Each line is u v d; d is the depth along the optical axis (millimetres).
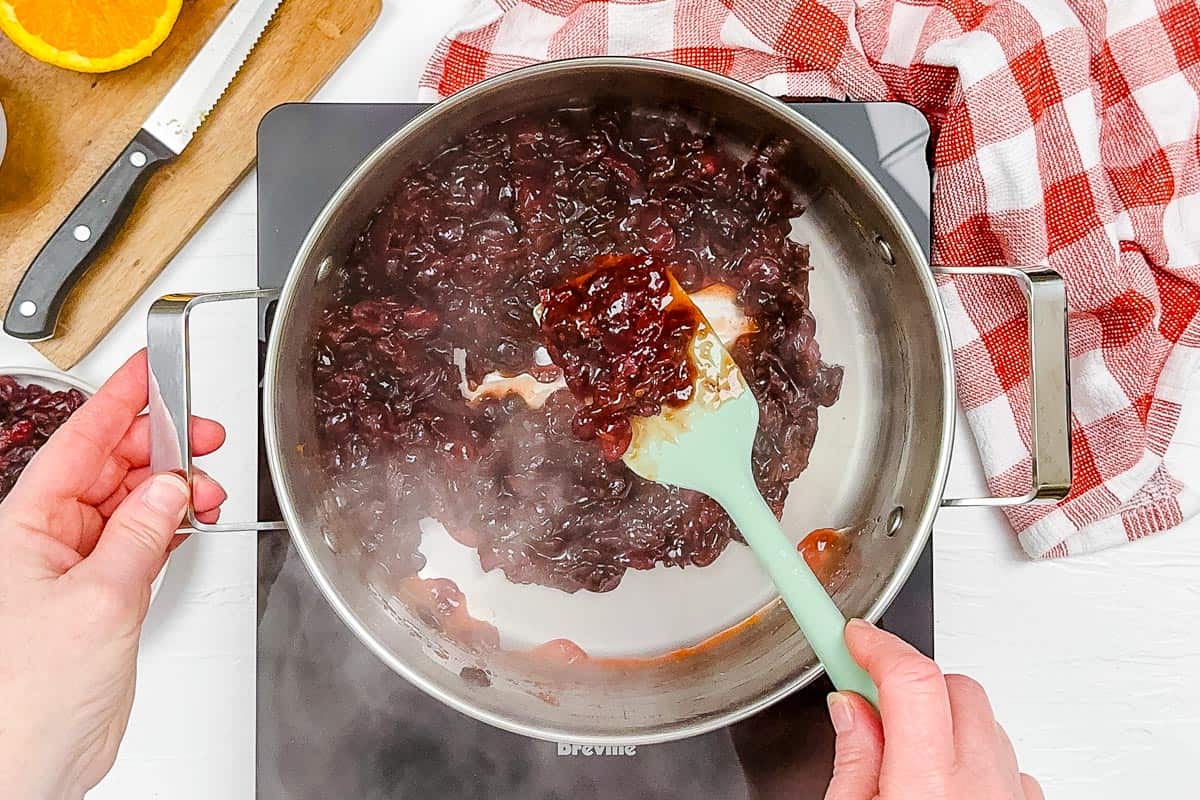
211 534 690
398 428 604
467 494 604
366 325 599
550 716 583
